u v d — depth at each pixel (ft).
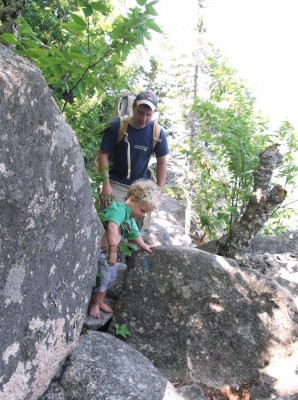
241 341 8.45
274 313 8.57
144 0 6.52
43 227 5.28
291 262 12.86
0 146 4.32
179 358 8.32
